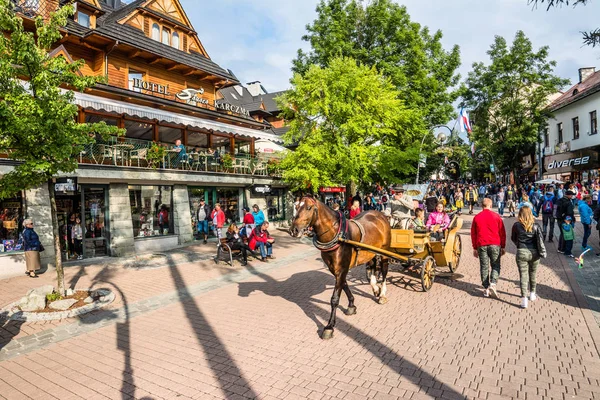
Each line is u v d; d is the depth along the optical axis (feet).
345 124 50.03
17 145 24.38
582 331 18.75
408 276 31.65
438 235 30.73
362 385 14.44
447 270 33.68
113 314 24.64
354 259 20.84
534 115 107.86
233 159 65.05
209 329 21.38
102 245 47.01
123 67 58.59
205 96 73.26
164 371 16.39
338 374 15.42
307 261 41.86
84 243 45.14
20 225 38.93
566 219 37.19
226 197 67.31
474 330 19.45
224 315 23.80
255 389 14.51
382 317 21.98
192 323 22.54
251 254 45.98
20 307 25.08
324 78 51.19
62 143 24.86
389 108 53.67
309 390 14.25
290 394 14.02
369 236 22.31
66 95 26.37
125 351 18.72
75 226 44.57
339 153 50.55
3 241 37.70
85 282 33.45
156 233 53.57
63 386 15.46
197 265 40.81
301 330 20.52
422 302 24.49
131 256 46.68
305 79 53.36
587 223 38.73
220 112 69.87
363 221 23.03
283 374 15.62
